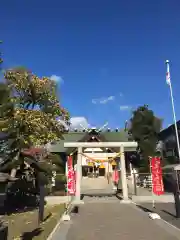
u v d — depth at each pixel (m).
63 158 36.59
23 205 21.64
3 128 17.80
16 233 11.53
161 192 18.64
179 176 28.47
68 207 19.66
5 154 21.05
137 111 41.06
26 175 24.12
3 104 17.61
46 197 23.91
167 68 28.06
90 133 38.69
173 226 12.08
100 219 14.50
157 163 18.98
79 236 10.62
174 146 38.53
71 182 20.12
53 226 12.70
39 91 23.86
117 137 44.06
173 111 27.80
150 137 39.31
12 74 23.39
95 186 37.66
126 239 9.98
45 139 21.56
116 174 32.66
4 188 24.08
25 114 20.19
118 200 23.64
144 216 15.04
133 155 40.94
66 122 25.89
